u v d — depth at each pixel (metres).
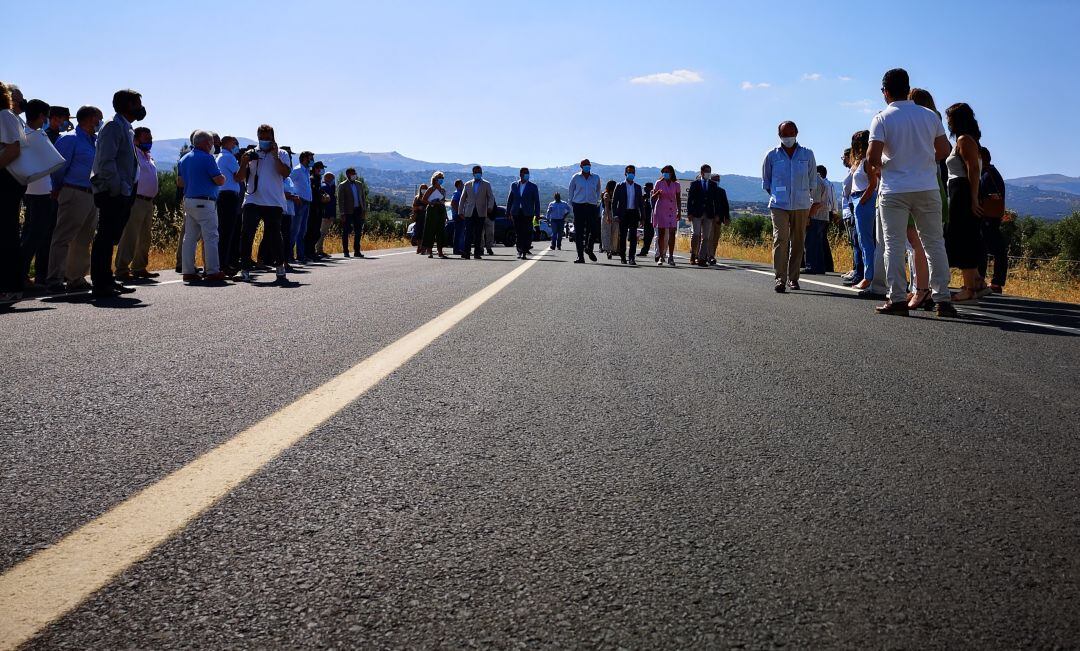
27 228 7.90
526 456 2.46
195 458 2.37
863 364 4.30
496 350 4.54
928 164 6.73
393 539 1.79
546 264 14.70
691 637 1.37
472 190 16.66
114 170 7.43
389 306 6.84
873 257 8.68
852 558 1.72
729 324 5.99
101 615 1.42
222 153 10.30
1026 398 3.49
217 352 4.34
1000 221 9.93
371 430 2.73
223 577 1.58
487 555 1.71
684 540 1.81
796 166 9.10
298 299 7.44
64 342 4.65
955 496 2.15
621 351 4.58
